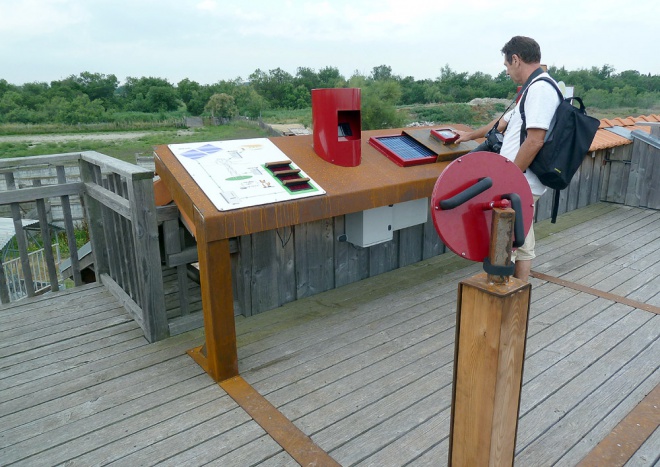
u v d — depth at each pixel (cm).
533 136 264
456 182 145
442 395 247
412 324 324
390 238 372
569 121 262
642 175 605
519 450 208
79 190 371
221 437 219
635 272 409
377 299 362
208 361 268
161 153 295
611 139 598
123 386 258
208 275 246
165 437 219
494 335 140
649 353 285
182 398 248
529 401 241
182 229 360
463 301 148
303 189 280
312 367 275
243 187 270
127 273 336
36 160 353
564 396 245
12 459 207
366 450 209
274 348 295
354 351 291
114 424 229
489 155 150
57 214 1292
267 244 335
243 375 268
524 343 149
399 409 237
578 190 605
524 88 282
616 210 604
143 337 308
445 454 206
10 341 304
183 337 309
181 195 265
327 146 316
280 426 225
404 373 267
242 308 337
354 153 322
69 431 224
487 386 145
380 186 304
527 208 161
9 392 254
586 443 212
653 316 331
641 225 541
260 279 337
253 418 231
